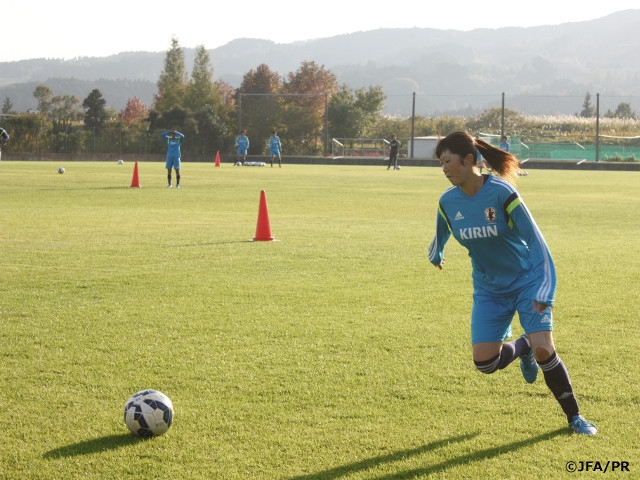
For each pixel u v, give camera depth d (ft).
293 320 23.58
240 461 13.65
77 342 21.09
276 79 251.39
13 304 25.54
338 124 204.33
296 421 15.49
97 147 180.45
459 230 15.57
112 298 26.50
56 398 16.71
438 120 229.66
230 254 36.11
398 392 17.19
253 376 18.25
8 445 14.28
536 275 14.82
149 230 44.62
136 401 14.65
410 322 23.41
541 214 58.54
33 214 52.39
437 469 13.37
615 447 14.26
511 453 14.02
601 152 180.96
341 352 20.24
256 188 81.41
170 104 221.05
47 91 373.20
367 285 29.04
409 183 94.94
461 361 19.51
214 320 23.56
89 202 61.98
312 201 66.59
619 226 50.34
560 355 19.97
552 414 15.92
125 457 13.78
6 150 171.94
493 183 15.16
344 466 13.47
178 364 19.16
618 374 18.40
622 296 27.27
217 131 184.75
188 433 14.87
